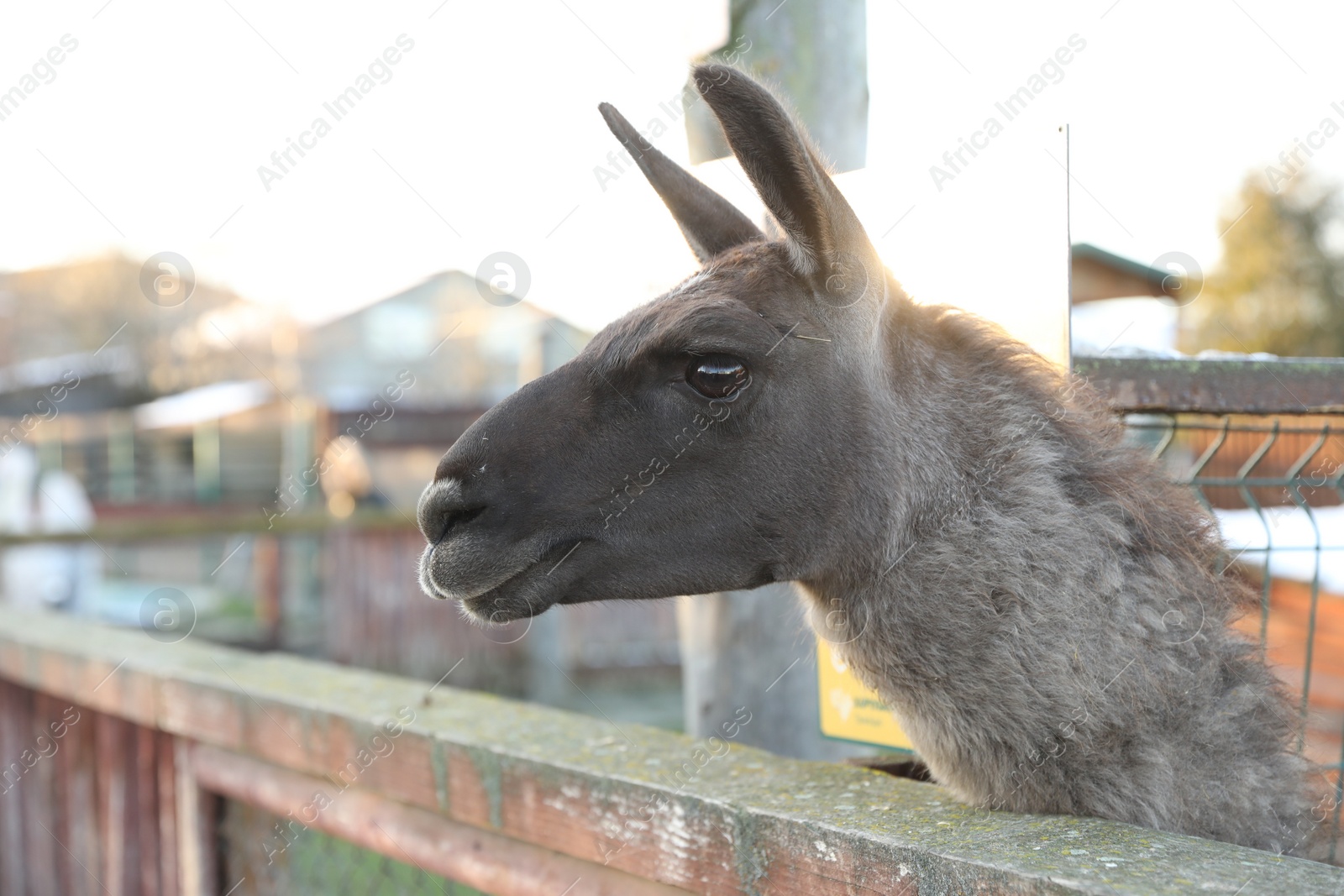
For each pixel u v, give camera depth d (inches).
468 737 106.8
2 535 385.4
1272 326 629.3
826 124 138.0
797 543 93.8
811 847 77.8
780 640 137.3
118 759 163.8
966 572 89.7
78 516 587.8
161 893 155.0
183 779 147.6
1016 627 86.9
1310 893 60.2
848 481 93.6
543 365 353.1
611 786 91.7
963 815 80.9
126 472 909.2
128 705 156.1
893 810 81.6
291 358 917.8
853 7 138.9
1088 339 157.9
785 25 136.2
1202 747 87.4
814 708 138.0
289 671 148.0
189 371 919.7
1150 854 68.7
